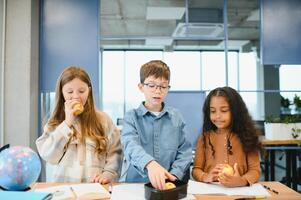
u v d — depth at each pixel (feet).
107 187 3.56
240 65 21.80
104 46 21.49
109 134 4.69
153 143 4.05
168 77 3.89
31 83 10.05
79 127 4.47
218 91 4.47
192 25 13.10
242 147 4.41
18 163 2.98
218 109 4.38
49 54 10.34
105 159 4.55
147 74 3.84
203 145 4.62
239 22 17.20
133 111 4.19
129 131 3.92
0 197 2.66
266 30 10.50
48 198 2.81
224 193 3.31
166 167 4.01
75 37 10.36
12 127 9.91
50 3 10.34
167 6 14.07
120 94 20.38
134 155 3.48
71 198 3.07
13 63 9.98
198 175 4.09
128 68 21.84
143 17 16.01
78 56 10.34
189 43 20.49
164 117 4.18
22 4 10.03
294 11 10.53
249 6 14.16
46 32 10.34
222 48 21.84
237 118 4.44
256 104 17.79
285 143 9.48
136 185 3.63
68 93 4.24
